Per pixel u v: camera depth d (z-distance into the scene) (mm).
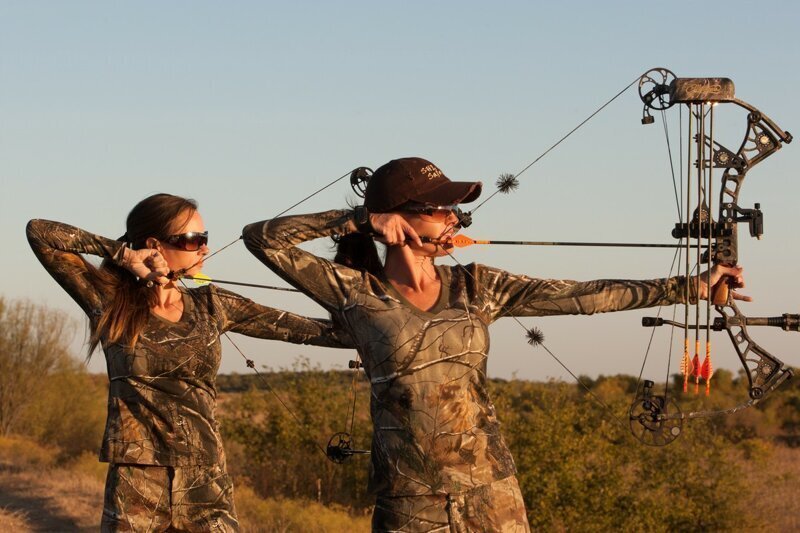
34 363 34531
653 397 4051
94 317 5012
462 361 3602
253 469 24938
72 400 35062
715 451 21859
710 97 4004
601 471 20562
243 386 31297
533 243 3924
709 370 3941
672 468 21375
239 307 5352
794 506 24672
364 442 23500
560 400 21219
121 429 4969
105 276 5008
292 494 23766
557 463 20109
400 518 3580
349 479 23688
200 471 5066
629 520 20344
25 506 15469
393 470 3596
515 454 20422
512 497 3641
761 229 3982
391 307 3621
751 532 21812
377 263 4016
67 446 34375
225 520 5121
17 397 34250
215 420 5195
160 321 5047
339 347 5461
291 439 23672
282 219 3674
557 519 20047
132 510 4949
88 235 4891
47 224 4887
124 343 4961
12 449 26594
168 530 5043
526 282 3859
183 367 5016
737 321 3986
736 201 4031
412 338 3561
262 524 16281
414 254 3750
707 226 4000
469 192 3662
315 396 24156
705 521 21375
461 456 3574
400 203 3689
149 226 5145
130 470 4984
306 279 3684
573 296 3867
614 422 21203
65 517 14609
